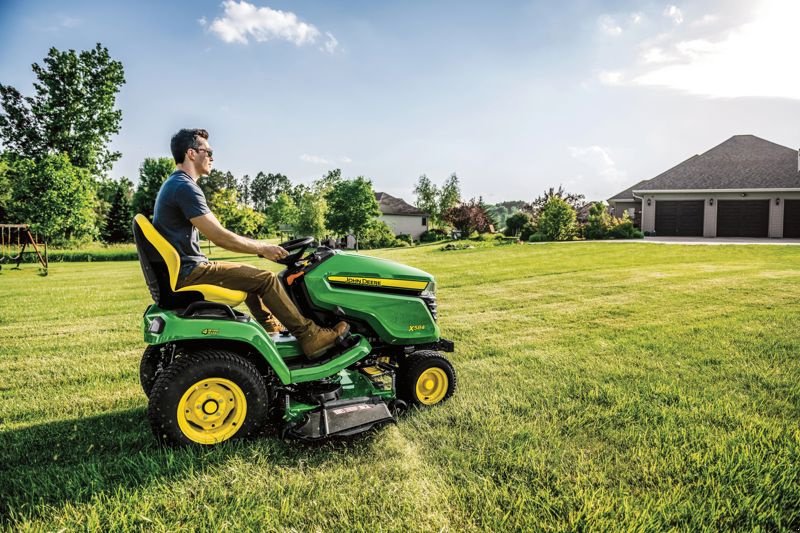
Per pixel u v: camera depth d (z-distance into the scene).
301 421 2.95
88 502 2.28
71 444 2.96
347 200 41.75
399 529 2.11
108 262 26.11
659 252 16.67
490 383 4.05
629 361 4.65
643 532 2.06
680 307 7.43
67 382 4.30
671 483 2.45
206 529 2.09
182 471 2.55
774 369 4.28
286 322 3.13
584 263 14.30
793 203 24.02
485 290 9.77
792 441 2.86
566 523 2.13
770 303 7.49
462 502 2.31
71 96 35.34
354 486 2.45
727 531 2.07
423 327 3.60
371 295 3.43
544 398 3.67
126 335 6.23
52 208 26.70
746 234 24.97
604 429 3.09
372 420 3.02
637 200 33.88
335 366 3.14
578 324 6.47
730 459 2.64
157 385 2.72
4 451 2.88
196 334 2.76
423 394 3.60
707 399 3.58
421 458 2.77
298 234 44.84
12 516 2.19
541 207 30.03
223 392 2.85
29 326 6.82
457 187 54.44
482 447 2.85
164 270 2.87
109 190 58.91
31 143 35.47
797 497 2.31
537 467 2.60
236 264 3.09
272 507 2.27
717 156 27.11
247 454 2.76
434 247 27.67
